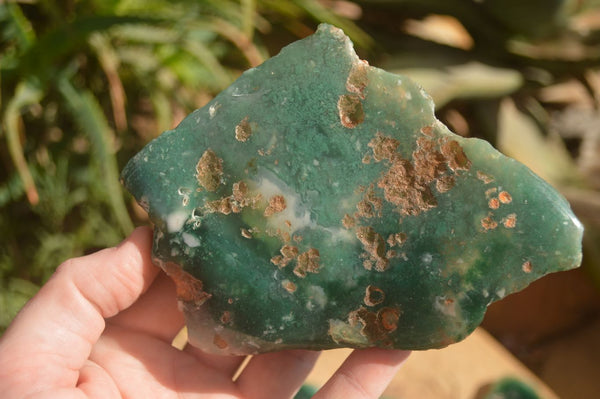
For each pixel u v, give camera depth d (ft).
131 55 1.78
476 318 1.06
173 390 1.16
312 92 1.07
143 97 1.92
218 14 1.90
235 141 1.07
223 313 1.09
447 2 2.12
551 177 2.08
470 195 1.05
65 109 1.70
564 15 2.04
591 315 2.28
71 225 1.72
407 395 1.67
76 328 1.09
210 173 1.08
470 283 1.05
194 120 1.08
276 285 1.08
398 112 1.06
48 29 1.73
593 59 2.09
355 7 2.35
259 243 1.08
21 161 1.50
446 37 2.51
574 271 2.30
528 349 2.17
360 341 1.09
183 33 1.78
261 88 1.08
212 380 1.18
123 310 1.18
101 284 1.10
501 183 1.04
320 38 1.08
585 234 2.03
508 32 2.13
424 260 1.06
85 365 1.13
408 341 1.08
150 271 1.12
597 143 2.37
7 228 1.66
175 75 1.82
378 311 1.08
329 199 1.07
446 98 2.01
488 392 1.69
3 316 1.59
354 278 1.07
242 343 1.10
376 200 1.07
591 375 2.10
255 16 1.98
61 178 1.68
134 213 1.82
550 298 2.27
